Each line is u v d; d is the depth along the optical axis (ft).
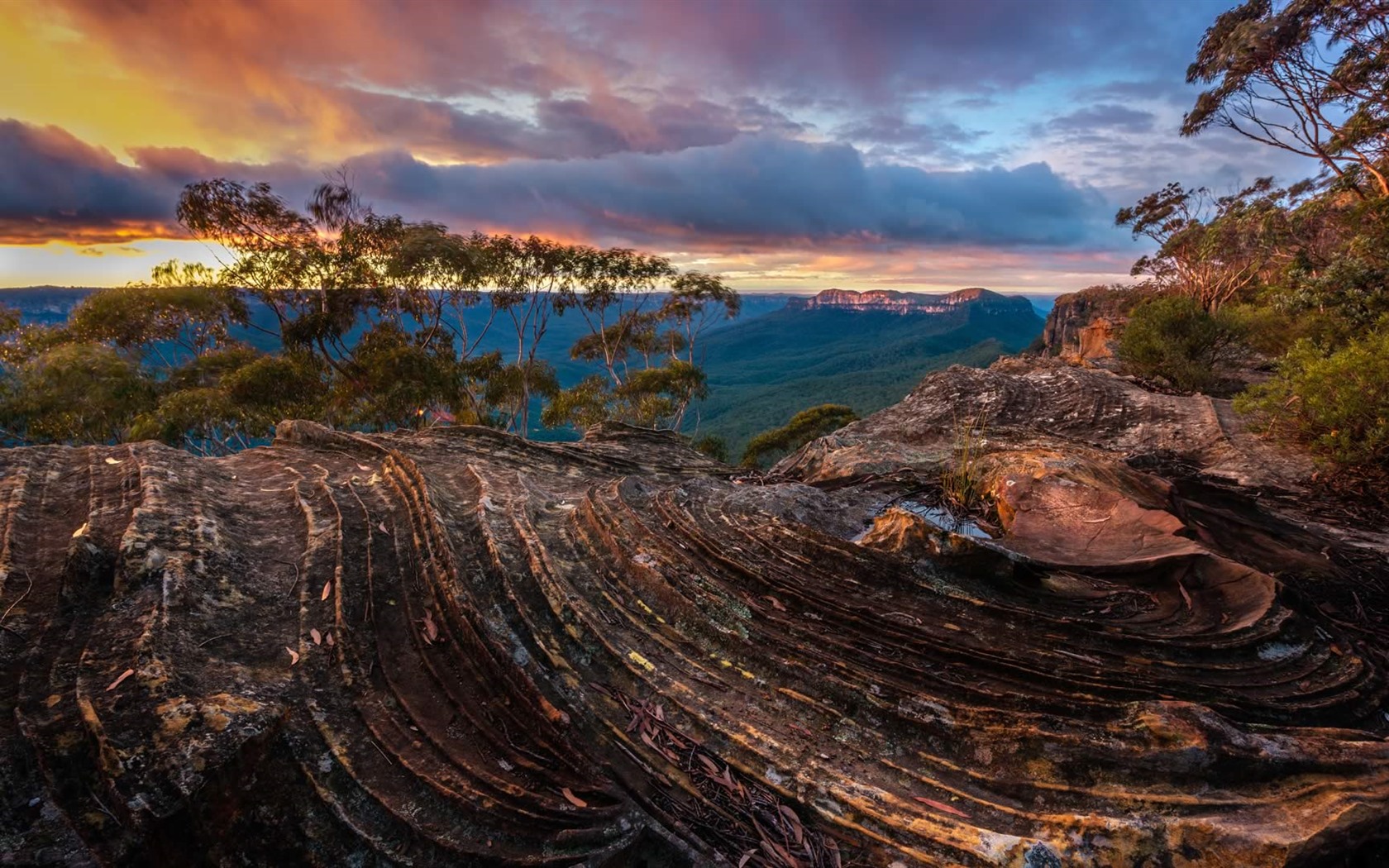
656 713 13.28
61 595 12.85
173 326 90.22
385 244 87.66
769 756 12.29
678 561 17.65
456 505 20.95
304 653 13.09
